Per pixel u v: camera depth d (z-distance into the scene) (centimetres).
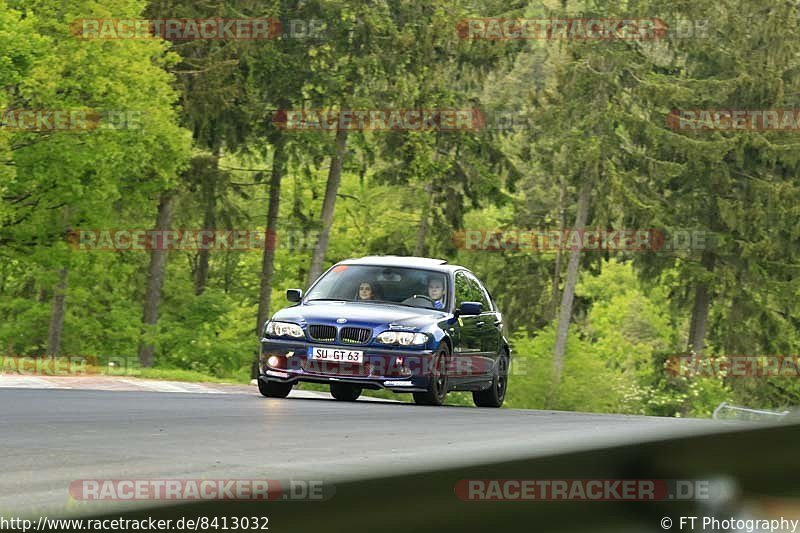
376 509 303
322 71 13575
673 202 16725
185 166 11150
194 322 13688
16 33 9488
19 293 15275
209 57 12838
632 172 15888
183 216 14062
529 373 11700
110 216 12225
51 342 13538
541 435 2583
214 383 6353
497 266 19538
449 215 16812
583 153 15200
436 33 14000
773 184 16400
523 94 15812
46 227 10962
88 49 10125
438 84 14188
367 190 17875
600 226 15812
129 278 15512
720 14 16250
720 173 16412
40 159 10106
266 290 15412
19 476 1512
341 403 4003
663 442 330
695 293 17150
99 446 2002
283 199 17475
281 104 13925
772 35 16212
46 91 9838
